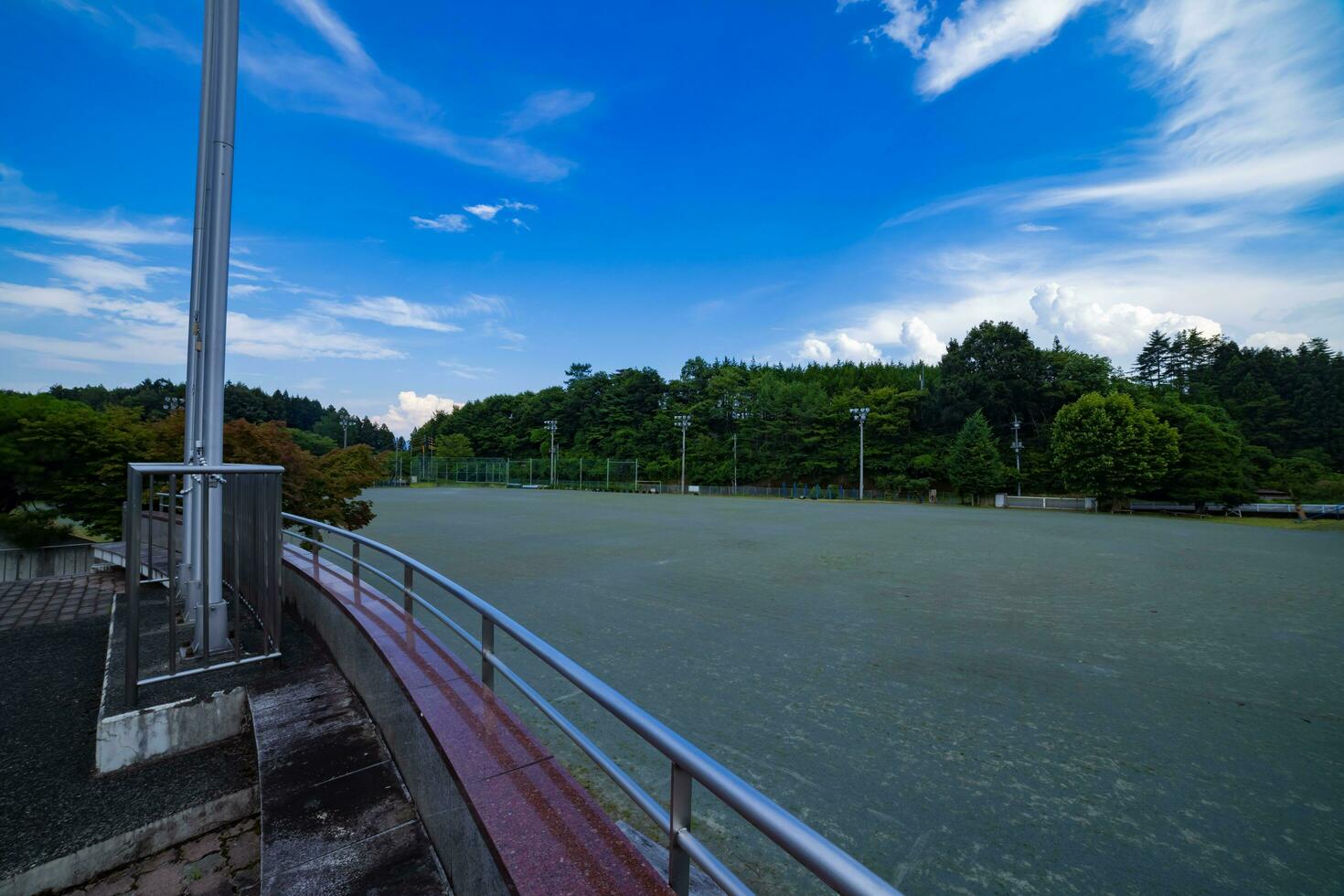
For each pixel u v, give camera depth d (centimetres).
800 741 362
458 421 8038
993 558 1164
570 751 356
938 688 450
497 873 146
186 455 396
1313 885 237
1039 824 278
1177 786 312
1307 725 389
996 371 4244
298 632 436
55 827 246
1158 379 6372
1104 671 493
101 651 444
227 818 269
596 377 6562
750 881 246
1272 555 1298
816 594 783
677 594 776
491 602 729
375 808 238
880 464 4269
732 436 5159
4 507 909
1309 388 4788
